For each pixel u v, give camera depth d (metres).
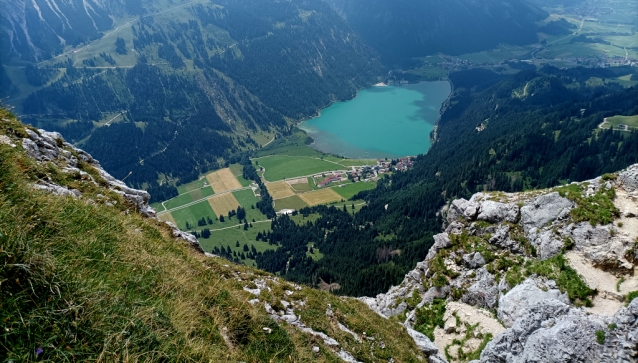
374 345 24.42
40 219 10.55
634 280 33.78
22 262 8.09
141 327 9.41
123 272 11.88
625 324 22.05
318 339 20.62
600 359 22.23
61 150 24.36
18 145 19.81
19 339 6.98
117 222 16.16
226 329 14.12
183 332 10.85
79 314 8.29
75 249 10.97
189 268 17.55
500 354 28.72
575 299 34.31
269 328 15.78
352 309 27.84
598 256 36.31
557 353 23.91
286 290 25.47
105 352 8.05
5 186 10.91
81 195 18.92
